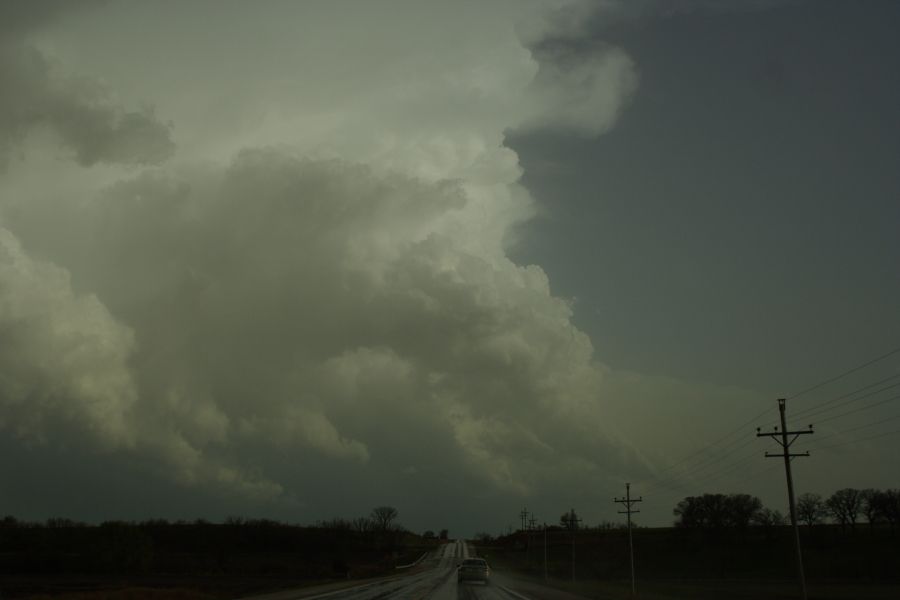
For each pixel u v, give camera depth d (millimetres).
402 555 172250
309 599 43156
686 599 56250
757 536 136375
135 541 96875
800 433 42969
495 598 46094
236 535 167875
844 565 106062
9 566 96562
